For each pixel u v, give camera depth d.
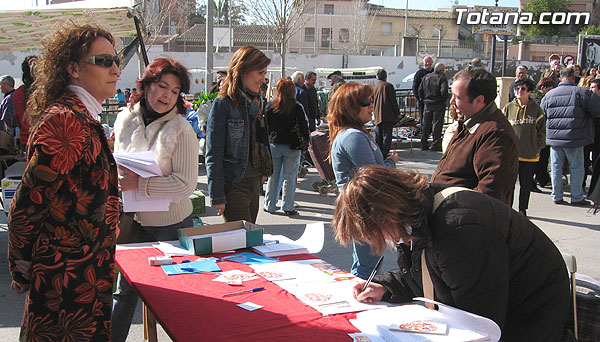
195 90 23.88
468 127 3.05
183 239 2.93
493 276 1.79
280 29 16.56
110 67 2.13
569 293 2.02
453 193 1.87
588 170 8.69
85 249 2.01
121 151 3.12
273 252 2.82
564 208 7.51
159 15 17.69
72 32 2.10
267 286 2.36
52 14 4.74
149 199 2.97
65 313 1.99
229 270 2.58
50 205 1.93
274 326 1.95
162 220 3.10
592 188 6.35
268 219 6.68
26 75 5.68
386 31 56.00
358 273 3.51
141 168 2.87
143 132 3.08
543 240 1.96
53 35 2.12
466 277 1.79
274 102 6.48
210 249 2.84
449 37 55.66
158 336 3.64
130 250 2.88
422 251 1.91
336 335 1.88
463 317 1.82
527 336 1.95
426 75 12.17
